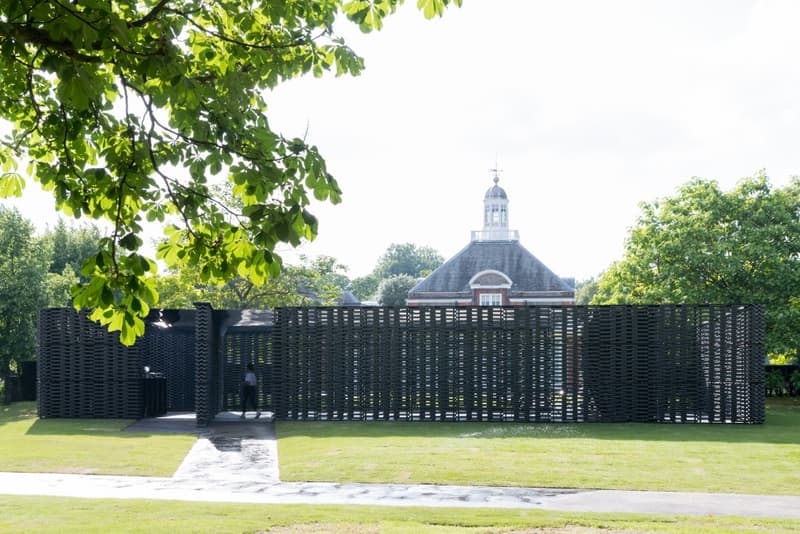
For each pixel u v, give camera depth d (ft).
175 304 126.21
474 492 46.14
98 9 17.99
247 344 105.19
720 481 49.73
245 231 22.56
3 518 36.17
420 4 22.17
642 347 87.97
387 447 64.49
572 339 88.28
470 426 82.94
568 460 57.67
